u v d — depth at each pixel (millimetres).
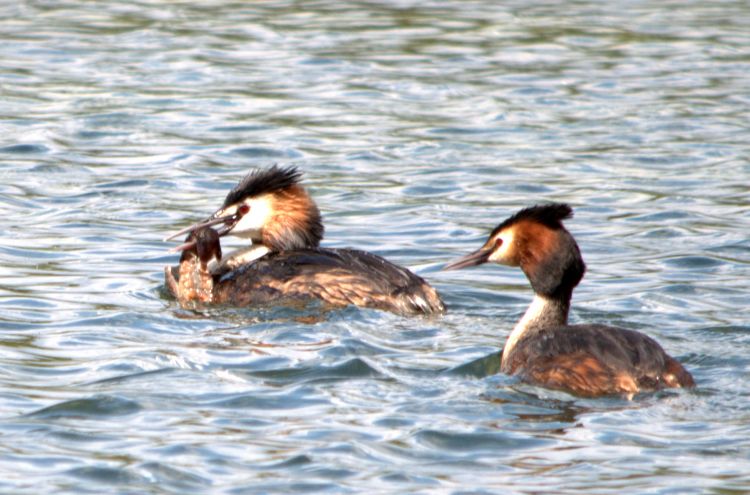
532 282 12734
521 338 12352
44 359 12344
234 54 31188
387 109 25953
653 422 10500
